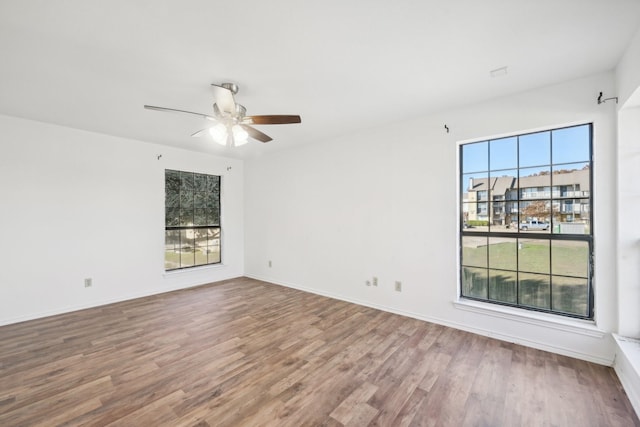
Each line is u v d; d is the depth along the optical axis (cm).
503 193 285
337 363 234
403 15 160
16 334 289
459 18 163
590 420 170
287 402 186
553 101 248
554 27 172
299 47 190
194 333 292
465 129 295
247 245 554
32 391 196
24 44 183
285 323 319
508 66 218
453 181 304
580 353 237
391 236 353
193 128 361
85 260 371
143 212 425
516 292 279
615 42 188
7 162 317
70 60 203
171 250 465
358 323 319
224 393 196
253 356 246
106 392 196
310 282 446
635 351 200
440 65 215
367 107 296
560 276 256
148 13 156
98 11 154
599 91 229
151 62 207
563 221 254
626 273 216
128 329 302
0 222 313
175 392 196
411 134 334
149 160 431
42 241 340
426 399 190
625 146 215
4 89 250
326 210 423
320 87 249
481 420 171
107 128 361
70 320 328
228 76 228
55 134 348
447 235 309
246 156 528
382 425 167
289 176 475
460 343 270
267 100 275
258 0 147
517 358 241
